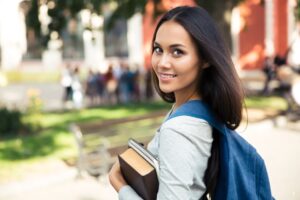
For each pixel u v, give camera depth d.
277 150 7.14
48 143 8.01
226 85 1.36
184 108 1.34
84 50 21.17
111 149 5.97
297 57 14.92
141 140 6.53
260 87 16.30
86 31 9.24
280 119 9.66
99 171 5.81
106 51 21.16
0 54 21.91
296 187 5.20
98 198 5.18
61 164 6.50
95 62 21.09
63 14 8.68
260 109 11.02
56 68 21.66
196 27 1.34
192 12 1.37
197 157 1.29
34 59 22.16
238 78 1.40
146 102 14.16
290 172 5.82
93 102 15.02
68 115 11.56
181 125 1.29
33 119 9.50
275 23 17.97
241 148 1.42
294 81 10.28
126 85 14.86
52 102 15.36
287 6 17.62
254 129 8.90
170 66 1.37
